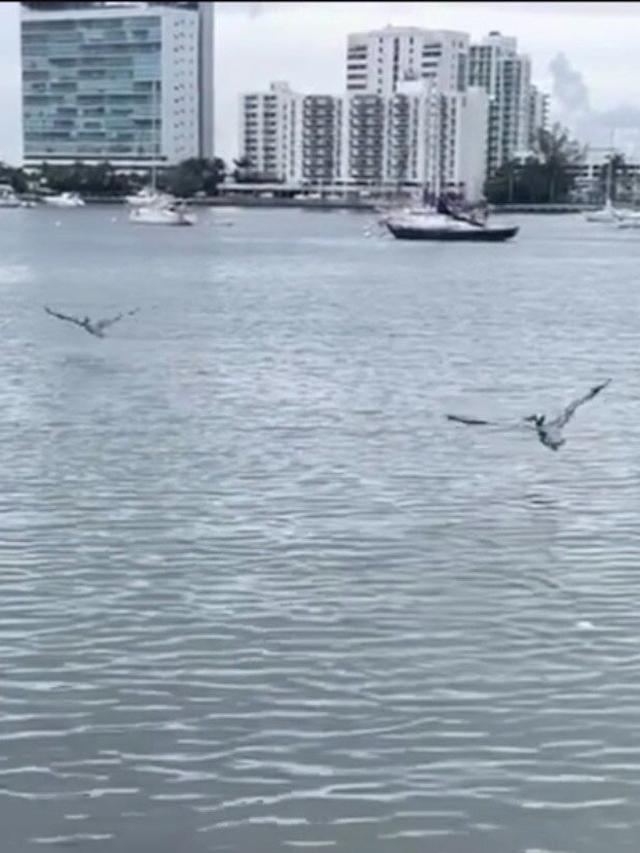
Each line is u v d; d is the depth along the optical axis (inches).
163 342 2151.8
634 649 791.1
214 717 696.4
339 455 1305.4
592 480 1209.4
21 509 1091.9
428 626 826.8
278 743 668.1
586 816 605.3
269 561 955.3
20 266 4101.9
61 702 711.1
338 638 804.6
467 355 2063.2
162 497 1134.4
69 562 949.8
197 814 604.4
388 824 597.3
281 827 594.2
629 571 940.0
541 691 730.8
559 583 911.7
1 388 1674.5
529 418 1316.4
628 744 669.9
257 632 813.9
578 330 2456.9
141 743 667.4
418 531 1035.9
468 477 1216.8
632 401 1637.6
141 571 930.1
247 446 1342.3
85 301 2913.4
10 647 786.2
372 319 2591.0
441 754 658.8
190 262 4347.9
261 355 2015.3
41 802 612.7
